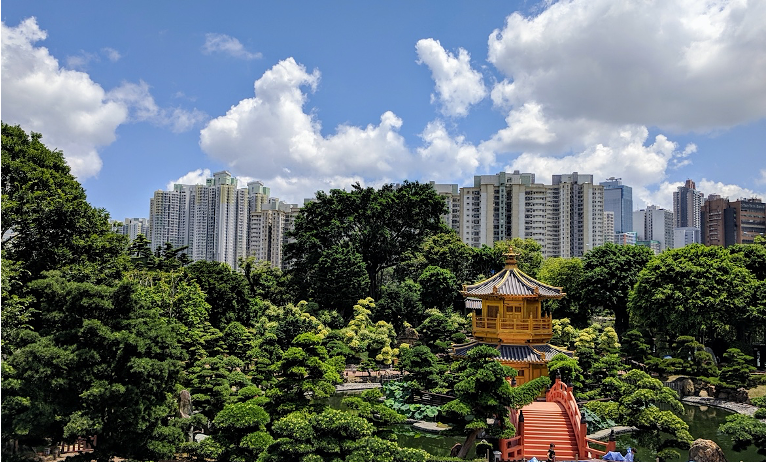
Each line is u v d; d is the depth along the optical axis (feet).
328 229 288.92
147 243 256.73
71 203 112.06
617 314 269.64
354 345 207.51
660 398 109.50
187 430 101.24
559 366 132.98
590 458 104.32
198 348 153.48
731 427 98.22
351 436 76.74
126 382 74.69
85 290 73.20
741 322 214.69
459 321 253.85
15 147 111.34
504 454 103.50
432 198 305.94
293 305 265.34
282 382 92.79
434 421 143.13
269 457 75.05
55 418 66.64
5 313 75.20
